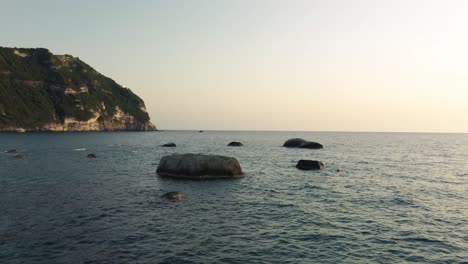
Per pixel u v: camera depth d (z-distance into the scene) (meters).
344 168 47.16
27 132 172.88
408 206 24.80
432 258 15.45
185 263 14.35
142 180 34.12
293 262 14.71
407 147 104.50
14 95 183.75
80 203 24.05
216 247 16.19
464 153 81.06
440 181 36.94
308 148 87.19
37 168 42.25
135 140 126.94
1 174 36.91
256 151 77.62
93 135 167.12
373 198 27.30
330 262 14.79
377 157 66.19
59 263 14.11
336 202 25.73
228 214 21.97
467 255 15.87
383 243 17.16
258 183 33.59
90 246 15.98
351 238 17.77
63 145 88.75
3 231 17.73
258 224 19.88
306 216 21.70
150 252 15.42
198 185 31.77
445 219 21.56
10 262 14.14
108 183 32.34
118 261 14.40
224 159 36.47
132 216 21.00
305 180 35.94
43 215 20.80
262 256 15.27
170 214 21.64
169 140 133.62
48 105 194.50
